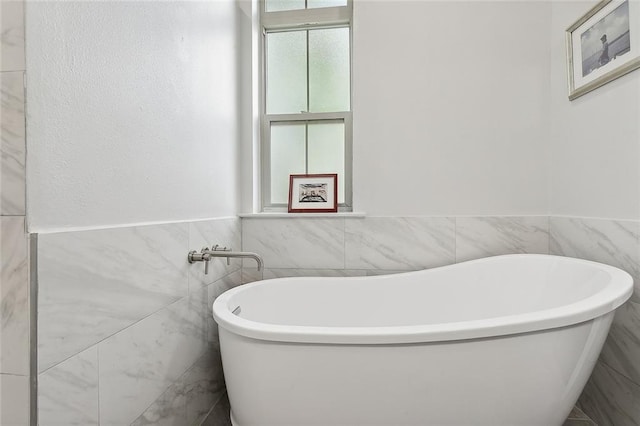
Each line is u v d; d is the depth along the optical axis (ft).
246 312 4.95
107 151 3.08
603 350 4.61
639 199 4.06
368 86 6.40
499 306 5.45
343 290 5.67
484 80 6.22
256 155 6.88
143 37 3.63
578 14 5.25
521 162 6.16
